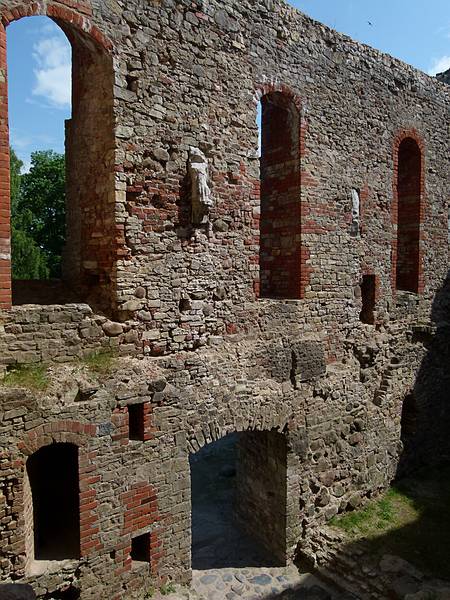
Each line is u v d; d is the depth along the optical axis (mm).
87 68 6457
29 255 17938
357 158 9484
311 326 8773
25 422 5332
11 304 5707
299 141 8383
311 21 8453
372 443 9906
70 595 5938
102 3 5969
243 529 9602
